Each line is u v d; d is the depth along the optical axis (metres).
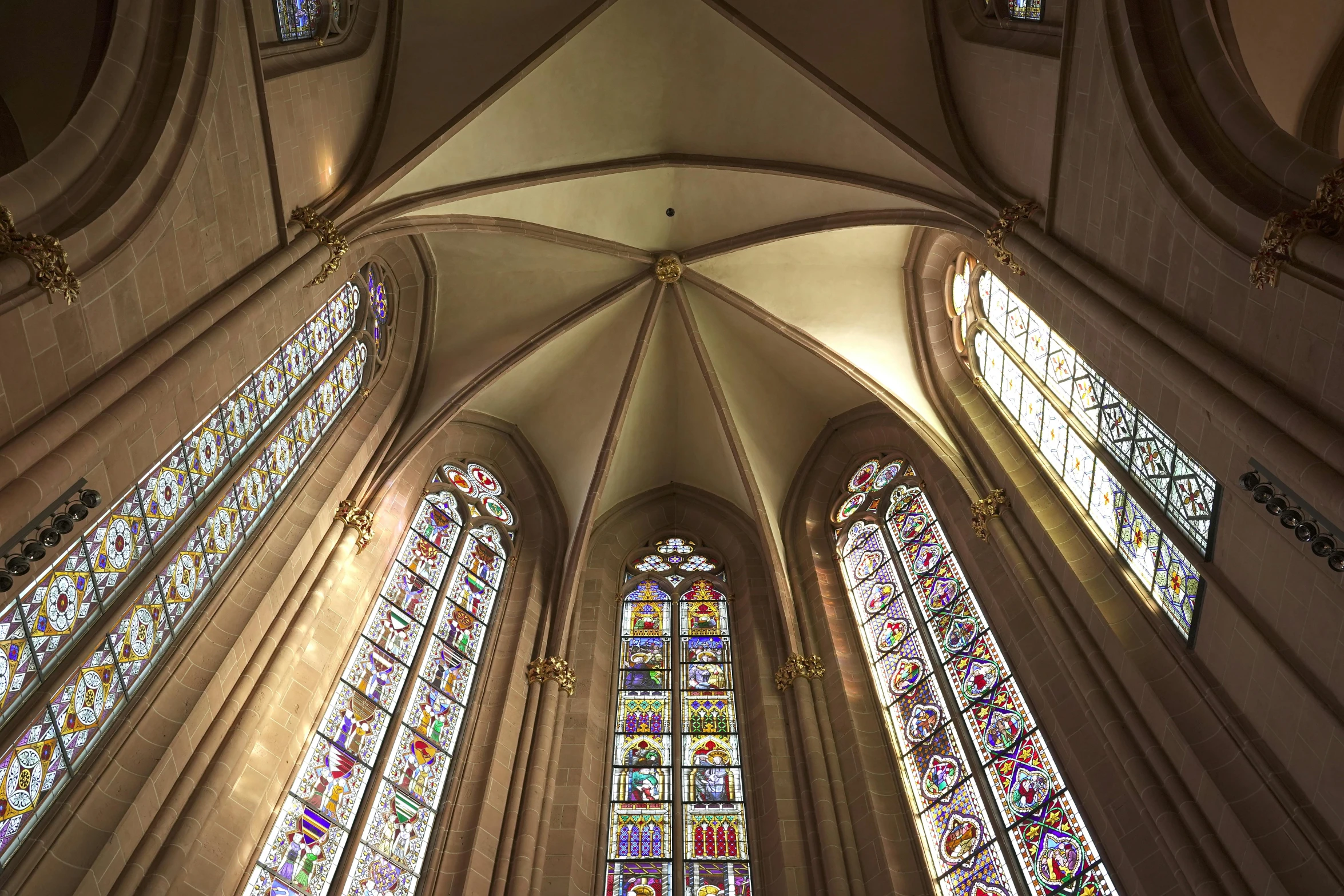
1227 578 12.41
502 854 15.68
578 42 18.81
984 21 16.61
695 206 21.94
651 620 21.61
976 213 16.88
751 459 23.11
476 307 22.17
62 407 10.82
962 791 15.73
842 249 21.53
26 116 14.51
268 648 14.88
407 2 18.19
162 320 12.54
